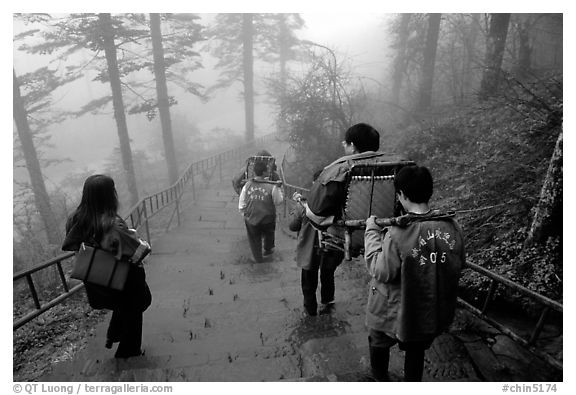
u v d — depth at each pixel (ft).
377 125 43.75
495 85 30.09
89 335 13.46
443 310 7.41
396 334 7.64
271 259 22.56
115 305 10.54
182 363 11.12
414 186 7.25
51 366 11.50
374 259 7.62
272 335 12.55
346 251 9.57
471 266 10.55
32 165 44.50
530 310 11.57
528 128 19.71
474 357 10.09
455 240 7.34
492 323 10.33
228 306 15.05
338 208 9.62
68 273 20.99
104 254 9.84
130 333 11.20
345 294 15.03
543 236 12.29
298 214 12.48
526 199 14.56
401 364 10.03
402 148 31.50
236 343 12.19
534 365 9.79
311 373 10.05
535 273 11.91
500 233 14.52
